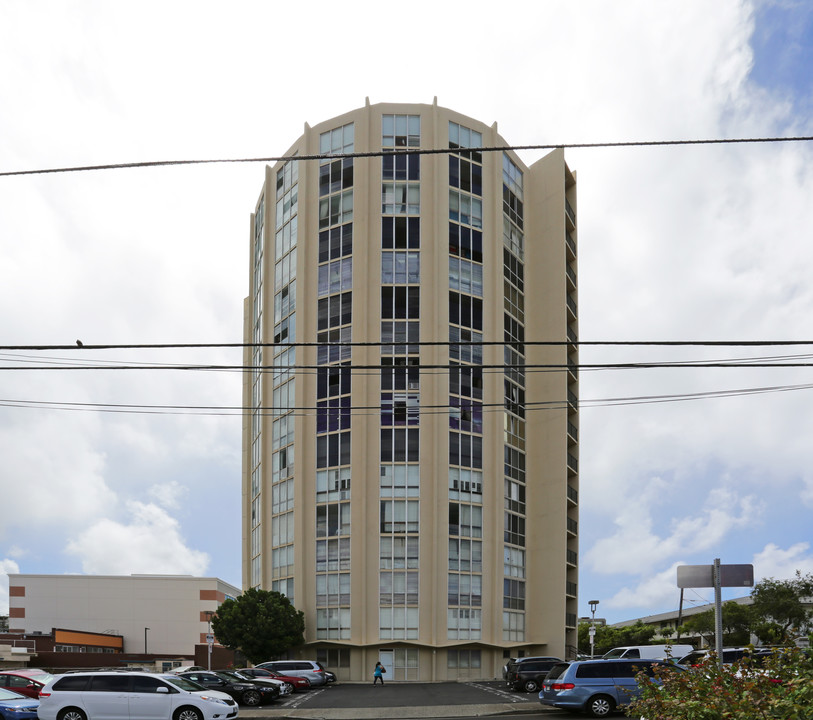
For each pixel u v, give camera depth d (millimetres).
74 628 93125
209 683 35844
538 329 70938
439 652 58312
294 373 64250
